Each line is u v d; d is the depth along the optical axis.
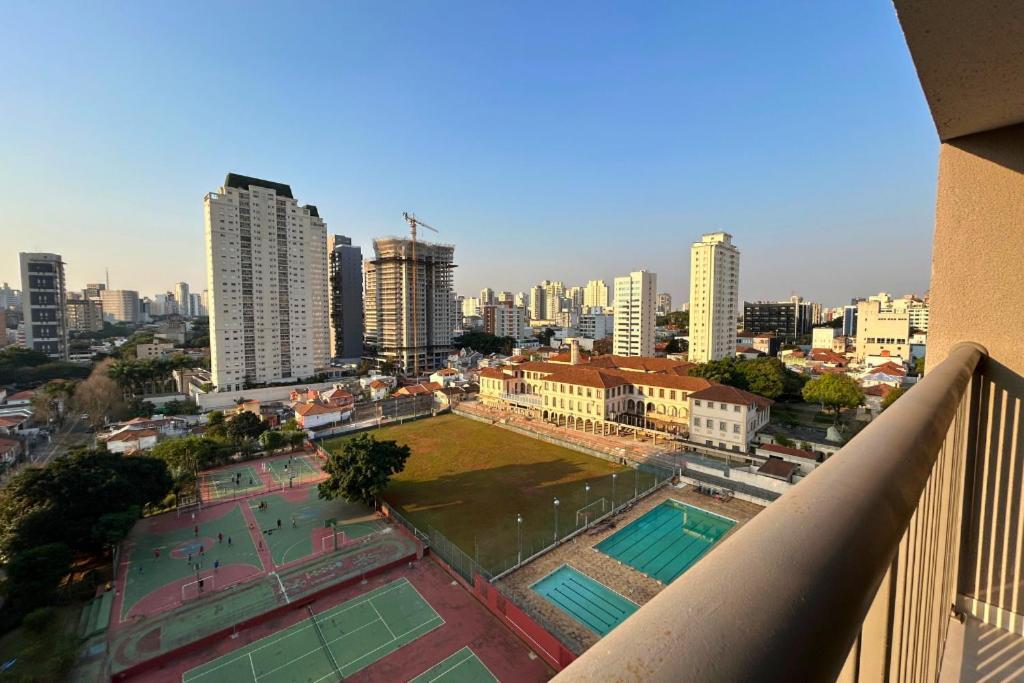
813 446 34.19
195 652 17.19
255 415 46.78
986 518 3.78
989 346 3.64
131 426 48.41
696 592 0.69
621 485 30.83
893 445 1.41
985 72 2.53
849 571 0.81
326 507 29.62
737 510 26.58
